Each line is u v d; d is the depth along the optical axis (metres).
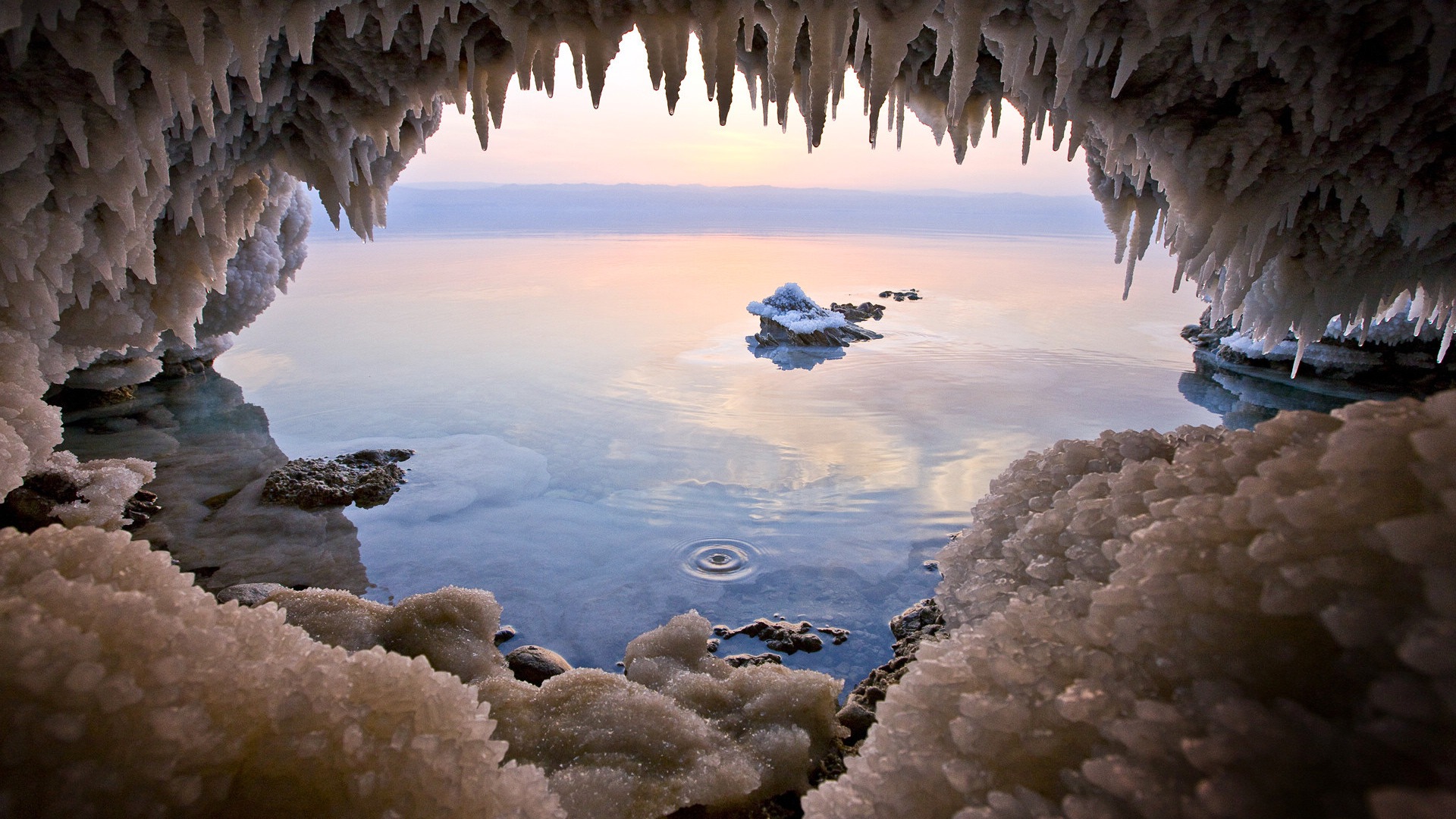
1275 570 1.01
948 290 14.10
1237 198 3.65
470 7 3.34
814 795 1.34
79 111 3.37
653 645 2.92
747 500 4.74
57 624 1.17
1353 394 6.87
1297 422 1.33
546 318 11.03
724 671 2.80
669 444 5.79
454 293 13.41
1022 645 1.33
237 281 7.36
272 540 4.12
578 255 20.94
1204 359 8.21
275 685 1.38
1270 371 7.63
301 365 8.17
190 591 1.53
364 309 11.68
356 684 1.44
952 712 1.27
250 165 4.83
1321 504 0.97
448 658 2.77
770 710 2.41
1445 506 0.83
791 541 4.19
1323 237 4.06
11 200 3.56
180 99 3.24
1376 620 0.84
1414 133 3.22
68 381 6.35
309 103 4.39
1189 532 1.19
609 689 2.43
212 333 7.51
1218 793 0.82
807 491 4.90
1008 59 3.27
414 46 3.70
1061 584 1.72
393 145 4.51
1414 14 2.70
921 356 8.74
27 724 1.06
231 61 3.63
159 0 2.93
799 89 3.93
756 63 3.88
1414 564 0.85
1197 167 3.57
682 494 4.85
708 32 3.08
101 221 4.15
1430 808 0.65
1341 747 0.80
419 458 5.43
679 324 10.66
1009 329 10.25
